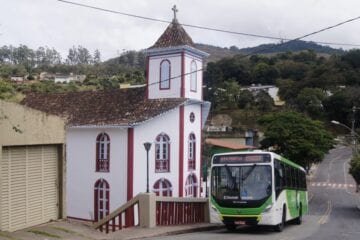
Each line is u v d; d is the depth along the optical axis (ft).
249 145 221.66
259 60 468.75
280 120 175.83
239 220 64.64
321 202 178.60
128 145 103.45
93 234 51.19
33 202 49.96
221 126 280.10
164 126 108.88
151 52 113.70
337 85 394.52
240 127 281.33
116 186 104.99
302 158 172.24
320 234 64.23
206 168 144.56
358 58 420.77
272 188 64.59
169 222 67.00
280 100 394.73
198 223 73.87
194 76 117.39
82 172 109.91
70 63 549.13
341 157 326.24
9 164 46.68
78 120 111.86
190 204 73.10
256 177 65.10
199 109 120.06
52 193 53.01
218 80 408.87
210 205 66.80
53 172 53.11
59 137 53.01
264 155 65.72
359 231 70.69
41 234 45.88
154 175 106.73
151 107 110.22
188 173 114.52
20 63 484.74
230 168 66.39
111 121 107.65
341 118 365.61
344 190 221.66
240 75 436.76
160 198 64.03
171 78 112.47
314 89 374.43
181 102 109.60
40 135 50.11
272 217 63.98
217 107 352.90
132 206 62.75
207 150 171.83
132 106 112.88
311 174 270.05
